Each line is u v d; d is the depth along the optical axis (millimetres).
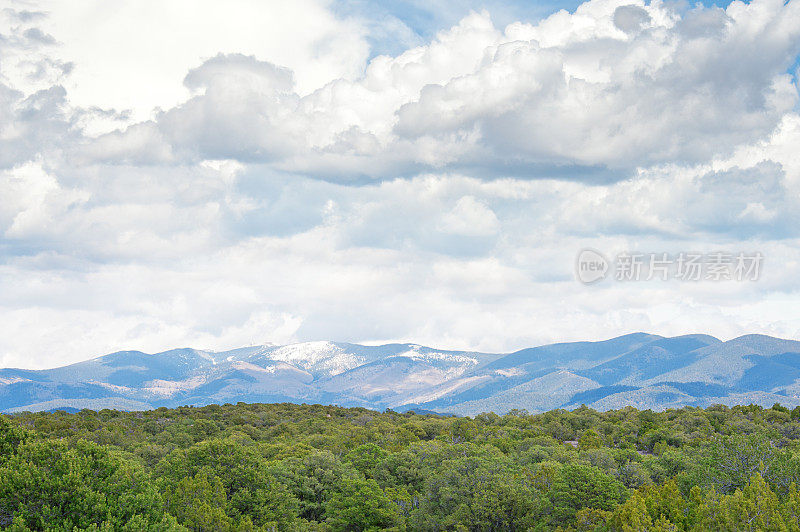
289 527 97688
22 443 82000
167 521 78625
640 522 79000
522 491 99500
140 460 130500
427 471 123125
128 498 77562
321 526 102688
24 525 68812
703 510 80062
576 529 90750
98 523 74000
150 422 188625
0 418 85812
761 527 75250
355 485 109562
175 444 153000
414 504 110062
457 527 96688
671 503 87688
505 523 97062
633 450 149875
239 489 99938
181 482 94250
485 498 98062
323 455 127500
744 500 78750
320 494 116312
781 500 91938
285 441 170500
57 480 74375
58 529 69625
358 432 184875
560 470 108938
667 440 173750
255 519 95812
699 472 106375
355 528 105312
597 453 125688
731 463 106000
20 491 73188
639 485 109562
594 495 98875
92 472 79938
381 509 103125
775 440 160125
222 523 86312
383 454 139375
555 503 100125
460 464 112375
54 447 81562
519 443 164500
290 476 117125
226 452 104750
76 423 182250
